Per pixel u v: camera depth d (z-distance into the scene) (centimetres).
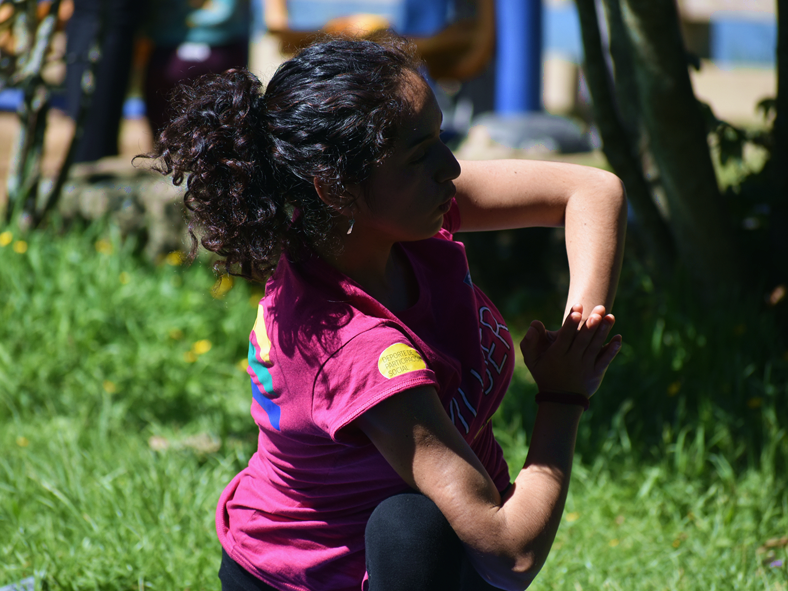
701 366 1406
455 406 570
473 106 3562
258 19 4919
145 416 1477
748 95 4919
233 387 1606
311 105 515
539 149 2880
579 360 566
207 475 1152
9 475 1155
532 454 560
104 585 930
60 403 1509
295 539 595
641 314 1619
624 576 948
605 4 1548
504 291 2211
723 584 907
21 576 941
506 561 521
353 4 4622
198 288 1873
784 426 1267
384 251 569
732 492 1134
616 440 1305
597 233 636
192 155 535
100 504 1071
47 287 1733
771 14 5312
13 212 1922
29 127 1905
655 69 1324
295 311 550
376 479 569
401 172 527
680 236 1491
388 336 528
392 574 535
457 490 515
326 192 526
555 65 5097
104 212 2127
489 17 3073
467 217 657
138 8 2364
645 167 1591
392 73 525
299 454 572
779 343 1473
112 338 1688
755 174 1594
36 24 1859
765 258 1558
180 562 954
